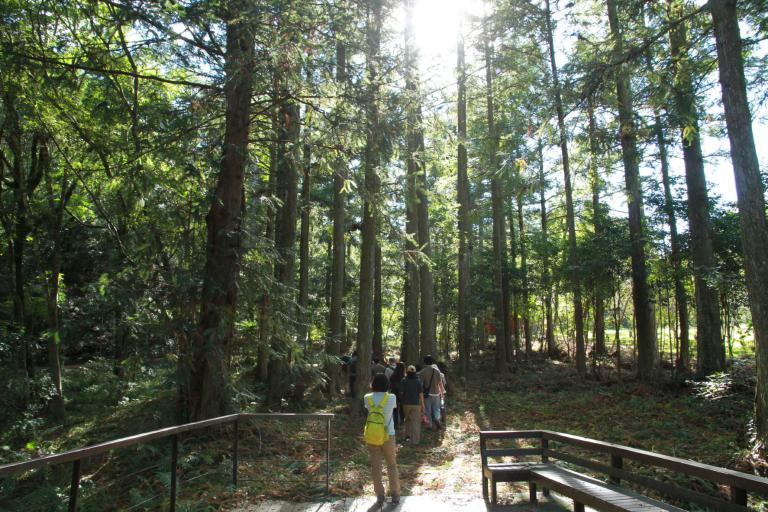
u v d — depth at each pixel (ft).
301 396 44.98
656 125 34.17
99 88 30.66
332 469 25.88
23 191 42.96
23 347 42.70
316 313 57.41
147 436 14.90
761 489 10.89
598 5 47.01
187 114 27.71
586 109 32.27
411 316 59.06
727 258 46.39
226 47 28.19
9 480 25.85
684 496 13.14
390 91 29.63
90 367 62.23
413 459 31.12
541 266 77.77
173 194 30.17
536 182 40.34
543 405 46.50
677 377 46.55
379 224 41.24
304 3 25.61
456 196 78.02
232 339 30.91
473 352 92.43
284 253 44.19
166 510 18.70
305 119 30.94
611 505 13.67
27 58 25.31
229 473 23.50
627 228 57.06
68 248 49.42
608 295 58.08
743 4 27.96
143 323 28.76
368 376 42.16
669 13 31.78
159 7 23.30
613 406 42.73
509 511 18.45
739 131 25.00
